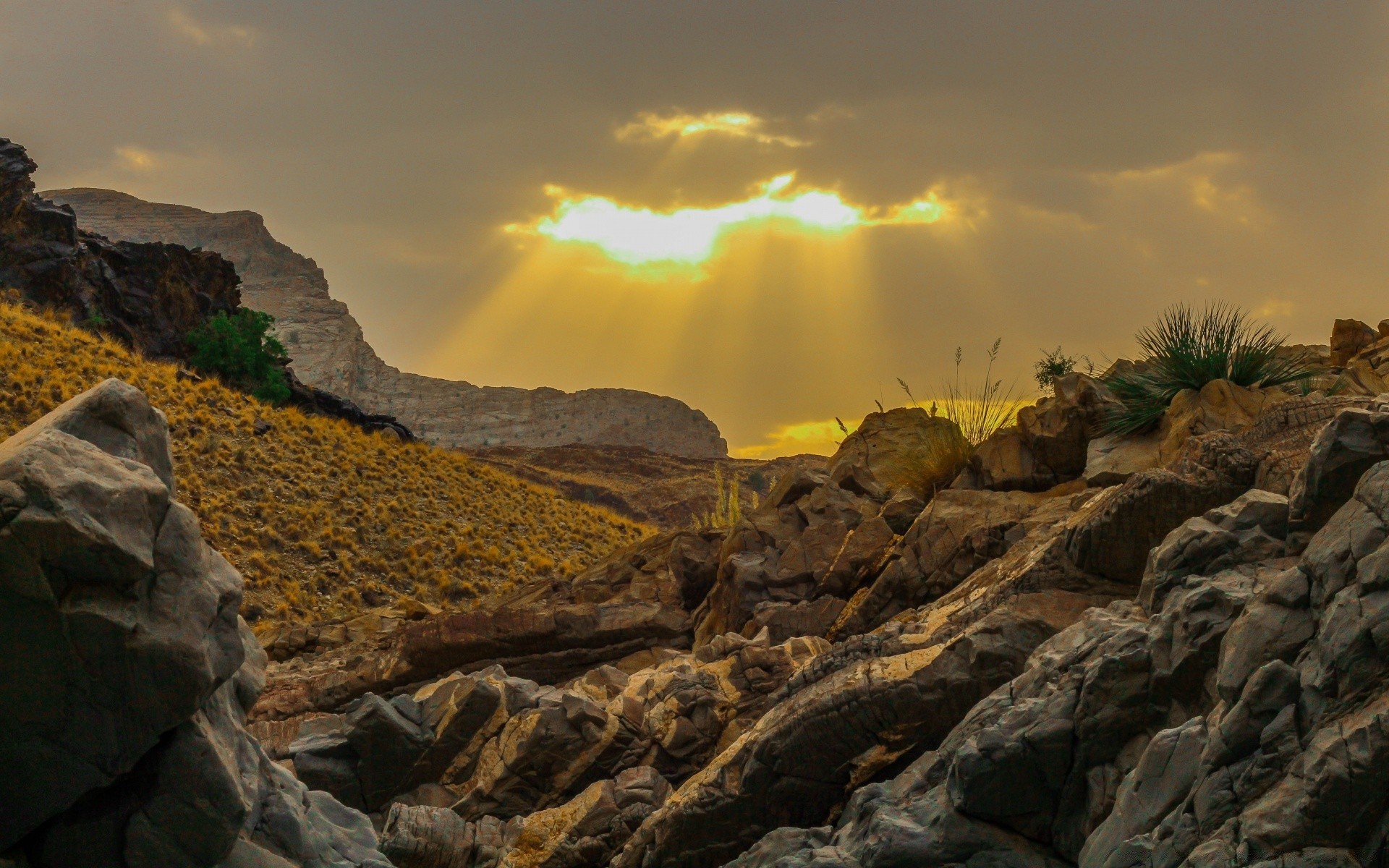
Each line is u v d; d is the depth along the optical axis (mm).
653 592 20438
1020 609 11805
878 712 11391
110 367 47969
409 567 42594
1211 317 16516
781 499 19500
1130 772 8594
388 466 52500
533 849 12969
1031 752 9000
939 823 9227
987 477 17438
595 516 57312
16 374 42781
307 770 14406
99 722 6172
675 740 14094
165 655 6168
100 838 6473
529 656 18766
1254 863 6711
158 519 6340
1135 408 16516
